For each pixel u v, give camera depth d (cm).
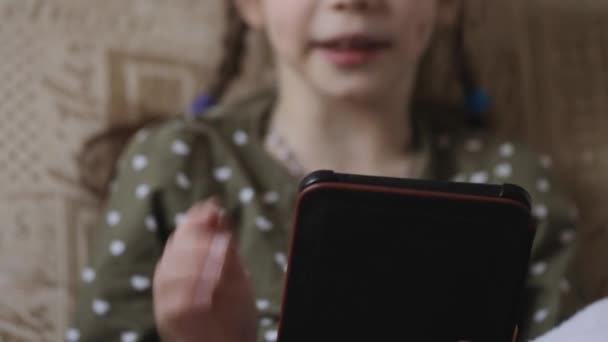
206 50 80
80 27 78
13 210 74
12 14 77
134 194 68
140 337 65
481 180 72
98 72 78
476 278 49
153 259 67
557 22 83
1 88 76
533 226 49
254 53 81
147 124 78
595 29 82
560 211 71
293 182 70
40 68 77
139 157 70
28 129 75
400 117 72
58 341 73
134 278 66
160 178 68
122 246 67
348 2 65
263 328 64
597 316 53
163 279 49
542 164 73
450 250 49
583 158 80
